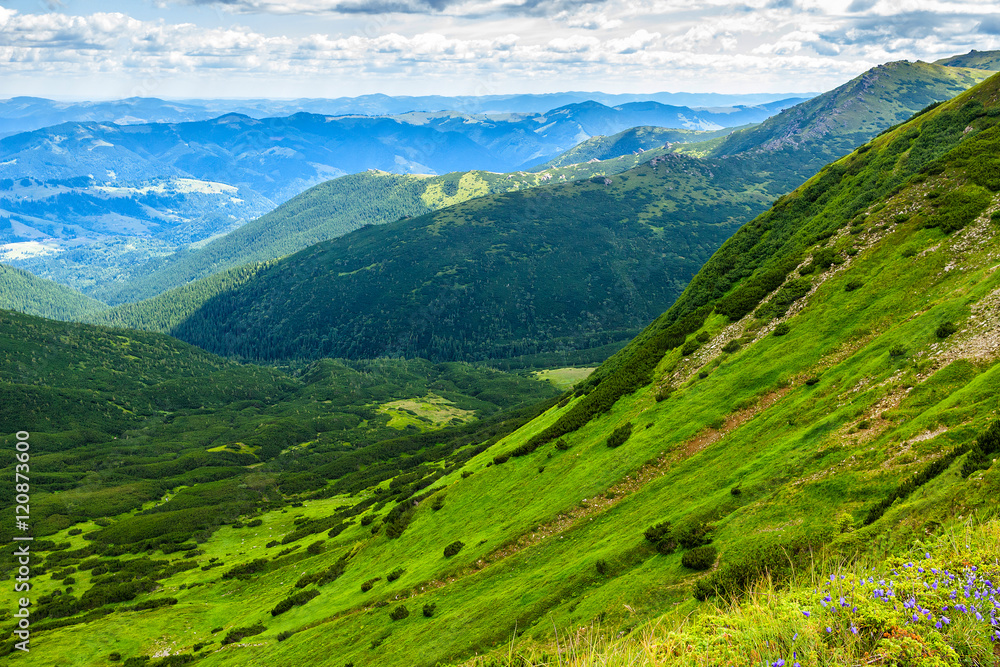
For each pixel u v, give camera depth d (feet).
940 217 211.20
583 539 176.86
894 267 205.57
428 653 150.61
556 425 277.85
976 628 28.68
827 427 142.41
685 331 285.23
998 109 270.87
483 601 165.68
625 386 271.28
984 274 170.09
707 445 187.52
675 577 118.93
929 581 34.55
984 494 73.36
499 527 218.38
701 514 139.74
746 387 201.05
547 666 43.39
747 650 31.22
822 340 198.49
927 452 104.47
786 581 74.79
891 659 28.14
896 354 153.38
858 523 97.86
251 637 250.98
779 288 250.98
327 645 196.65
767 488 133.69
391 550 267.80
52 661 291.99
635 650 35.65
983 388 111.45
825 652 29.25
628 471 198.90
